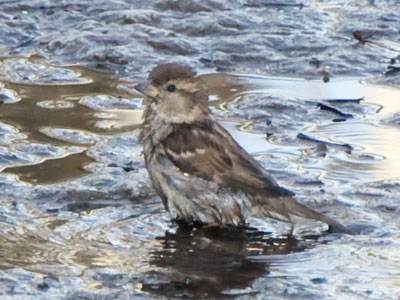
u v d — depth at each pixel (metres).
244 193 10.62
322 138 13.05
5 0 18.05
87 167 11.92
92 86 14.88
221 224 10.71
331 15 18.00
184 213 10.80
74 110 13.81
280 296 8.93
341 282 9.20
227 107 14.09
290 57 16.25
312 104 14.20
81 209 10.92
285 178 11.75
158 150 10.78
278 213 10.60
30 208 10.84
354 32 16.66
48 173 11.70
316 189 11.46
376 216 10.83
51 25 17.19
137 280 9.16
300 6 18.41
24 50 16.34
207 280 9.25
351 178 11.76
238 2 18.38
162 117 10.88
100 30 16.73
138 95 14.52
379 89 14.98
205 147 10.68
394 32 17.19
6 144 12.48
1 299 8.71
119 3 18.00
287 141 12.97
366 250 10.00
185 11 17.97
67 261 9.55
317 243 10.20
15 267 9.35
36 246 9.89
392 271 9.45
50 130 13.02
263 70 15.83
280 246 10.15
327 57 16.06
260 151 12.58
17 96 14.33
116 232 10.37
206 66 15.93
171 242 10.18
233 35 17.00
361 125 13.54
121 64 15.80
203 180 10.62
